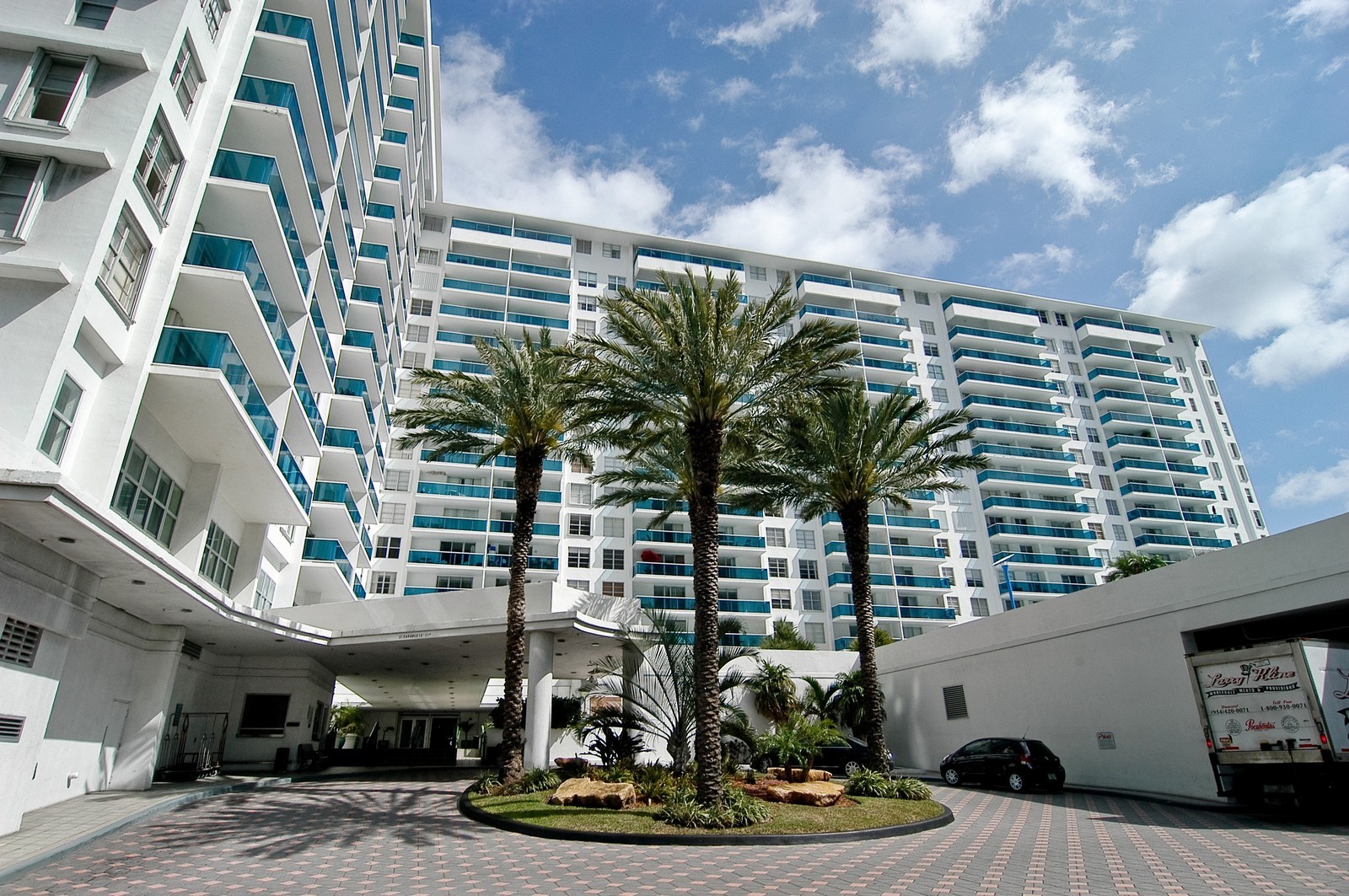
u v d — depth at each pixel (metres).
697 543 15.45
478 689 35.50
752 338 16.41
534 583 20.31
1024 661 23.06
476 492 50.62
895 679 29.48
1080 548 60.44
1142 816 14.62
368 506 39.12
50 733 13.91
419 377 20.52
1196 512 64.06
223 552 22.22
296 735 24.19
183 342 15.52
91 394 13.73
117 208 13.33
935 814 14.34
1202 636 18.20
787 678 28.33
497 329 55.56
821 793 14.93
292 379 22.83
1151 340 69.25
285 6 24.34
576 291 59.38
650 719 21.50
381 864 9.88
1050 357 67.69
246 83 20.14
